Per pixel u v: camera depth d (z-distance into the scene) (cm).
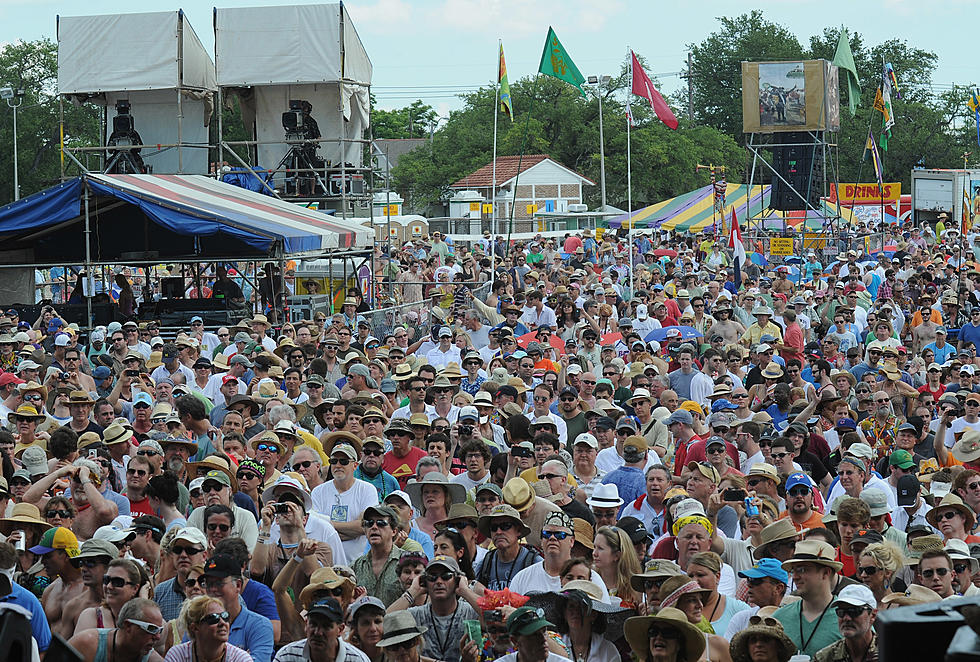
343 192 3753
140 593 877
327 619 766
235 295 3127
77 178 2650
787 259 4625
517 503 1066
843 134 10725
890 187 6881
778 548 995
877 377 1914
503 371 1786
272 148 4006
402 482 1295
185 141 3947
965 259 4184
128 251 3122
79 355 1941
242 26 3806
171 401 1667
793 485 1112
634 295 2866
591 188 9588
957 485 1182
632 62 3522
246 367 1828
